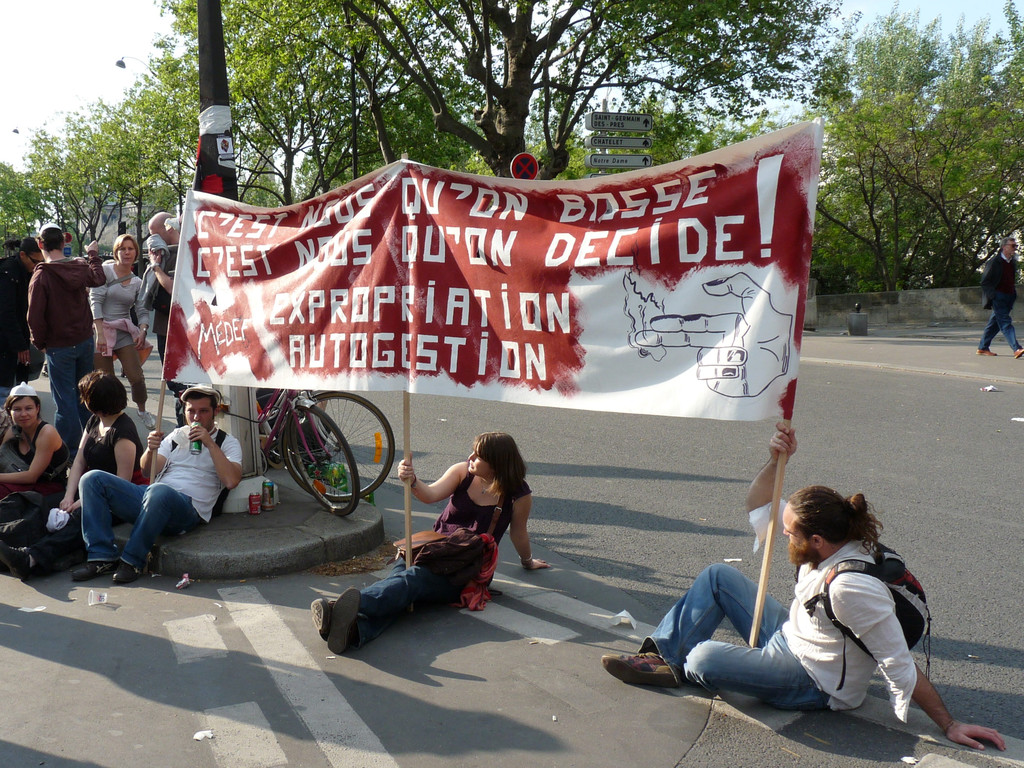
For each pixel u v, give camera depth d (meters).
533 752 3.26
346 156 36.25
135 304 9.23
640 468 7.95
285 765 3.16
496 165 20.95
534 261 4.12
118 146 47.06
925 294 25.75
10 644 4.16
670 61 22.25
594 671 3.95
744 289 3.63
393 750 3.27
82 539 5.29
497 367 4.24
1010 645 4.23
